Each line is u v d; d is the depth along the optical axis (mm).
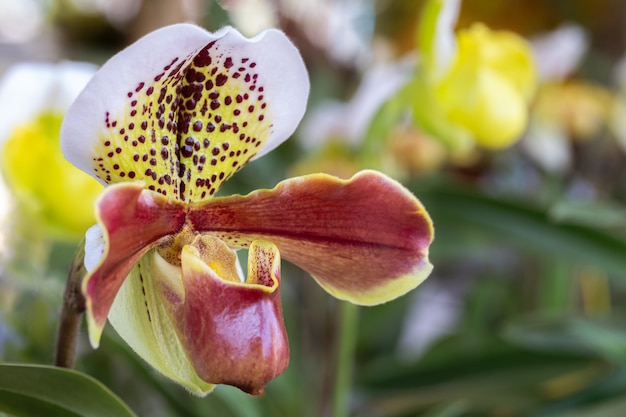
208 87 320
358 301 334
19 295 428
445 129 517
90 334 285
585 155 805
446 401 558
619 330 533
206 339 304
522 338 516
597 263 515
